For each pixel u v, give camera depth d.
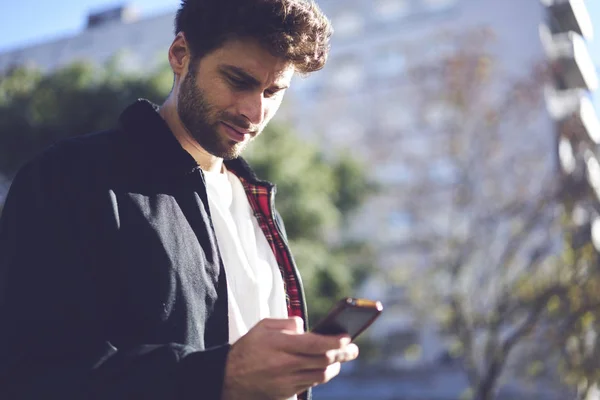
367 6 27.62
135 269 1.15
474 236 12.82
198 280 1.22
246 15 1.26
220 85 1.30
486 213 13.50
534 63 16.28
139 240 1.18
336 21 27.95
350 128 25.80
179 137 1.44
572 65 22.41
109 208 1.18
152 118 1.31
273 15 1.27
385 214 22.09
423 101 15.69
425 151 22.33
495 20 24.73
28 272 1.08
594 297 9.34
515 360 11.84
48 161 1.19
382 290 22.06
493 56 16.44
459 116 14.43
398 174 22.78
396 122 24.75
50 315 1.04
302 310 1.60
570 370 9.67
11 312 1.05
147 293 1.14
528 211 12.10
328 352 0.94
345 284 13.75
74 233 1.13
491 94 15.77
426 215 18.03
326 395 24.08
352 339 1.01
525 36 24.06
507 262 11.17
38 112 13.21
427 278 13.39
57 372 1.00
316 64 1.34
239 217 1.57
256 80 1.30
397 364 23.23
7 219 1.15
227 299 1.27
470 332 11.39
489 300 11.52
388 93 25.70
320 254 13.42
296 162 13.55
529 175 14.48
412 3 26.77
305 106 27.03
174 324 1.15
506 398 15.46
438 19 26.19
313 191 13.77
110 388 0.97
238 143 1.36
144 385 0.96
